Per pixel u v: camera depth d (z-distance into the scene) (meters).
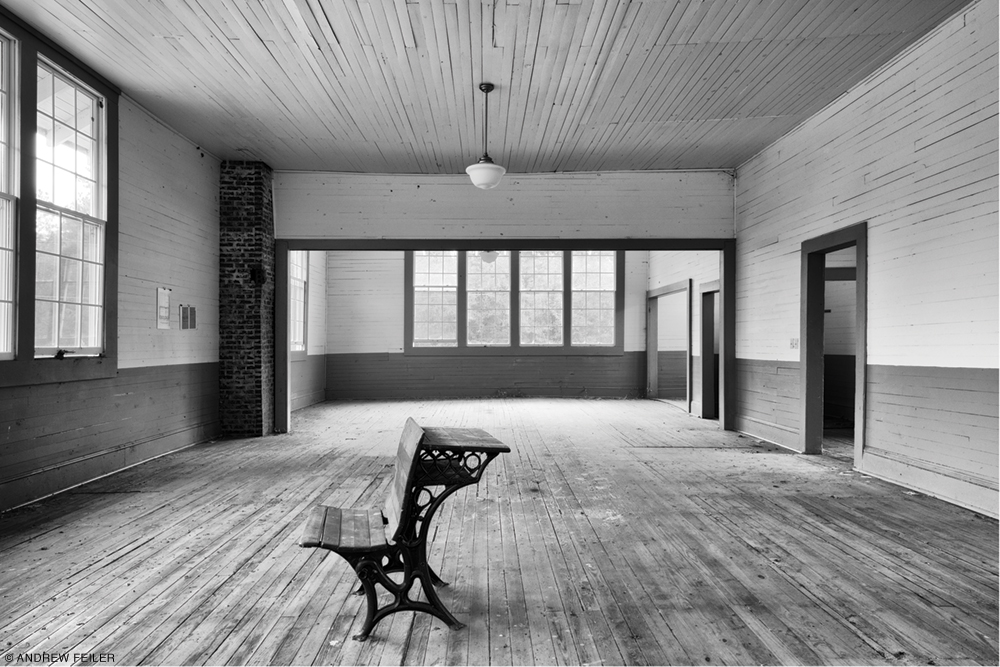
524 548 3.81
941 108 4.85
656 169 8.83
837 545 3.87
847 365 9.80
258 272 8.19
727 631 2.72
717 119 6.84
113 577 3.32
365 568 2.65
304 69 5.46
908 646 2.59
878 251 5.68
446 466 2.84
